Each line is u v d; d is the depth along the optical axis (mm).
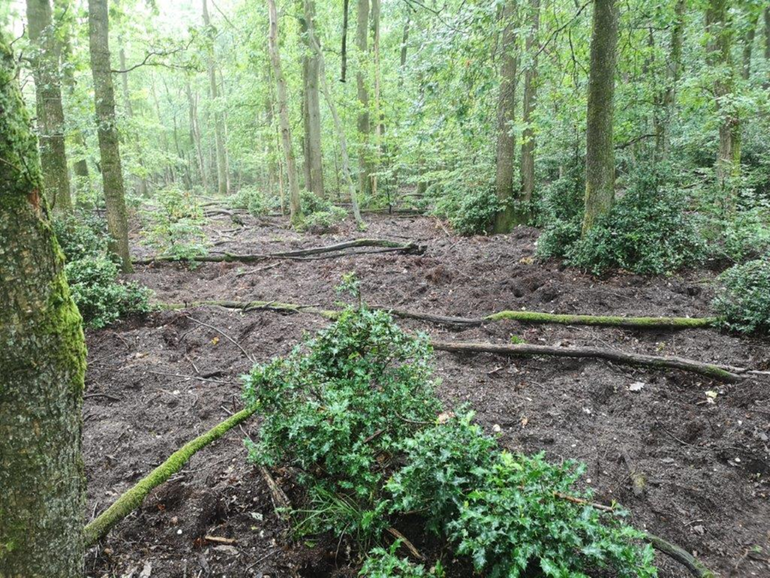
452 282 7285
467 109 5961
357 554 2594
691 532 2789
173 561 2582
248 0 17656
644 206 7359
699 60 9570
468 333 5473
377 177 17953
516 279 7090
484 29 5660
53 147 7617
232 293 7250
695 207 9195
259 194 17656
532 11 6426
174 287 7711
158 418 3895
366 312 3266
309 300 6723
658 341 5117
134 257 9219
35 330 1545
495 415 3838
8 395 1523
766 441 3473
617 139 8852
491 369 4656
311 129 16984
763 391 3943
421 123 6602
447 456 2352
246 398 2949
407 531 2652
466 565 2436
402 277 7426
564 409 3949
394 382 3061
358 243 9672
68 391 1689
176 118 37906
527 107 10578
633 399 4086
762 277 5172
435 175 14172
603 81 7117
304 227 13203
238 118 21500
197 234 9625
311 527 2688
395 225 14234
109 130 7316
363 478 2619
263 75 18188
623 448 3473
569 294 6309
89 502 2967
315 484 2797
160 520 2838
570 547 2135
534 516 2148
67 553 1776
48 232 1583
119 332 5590
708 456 3400
